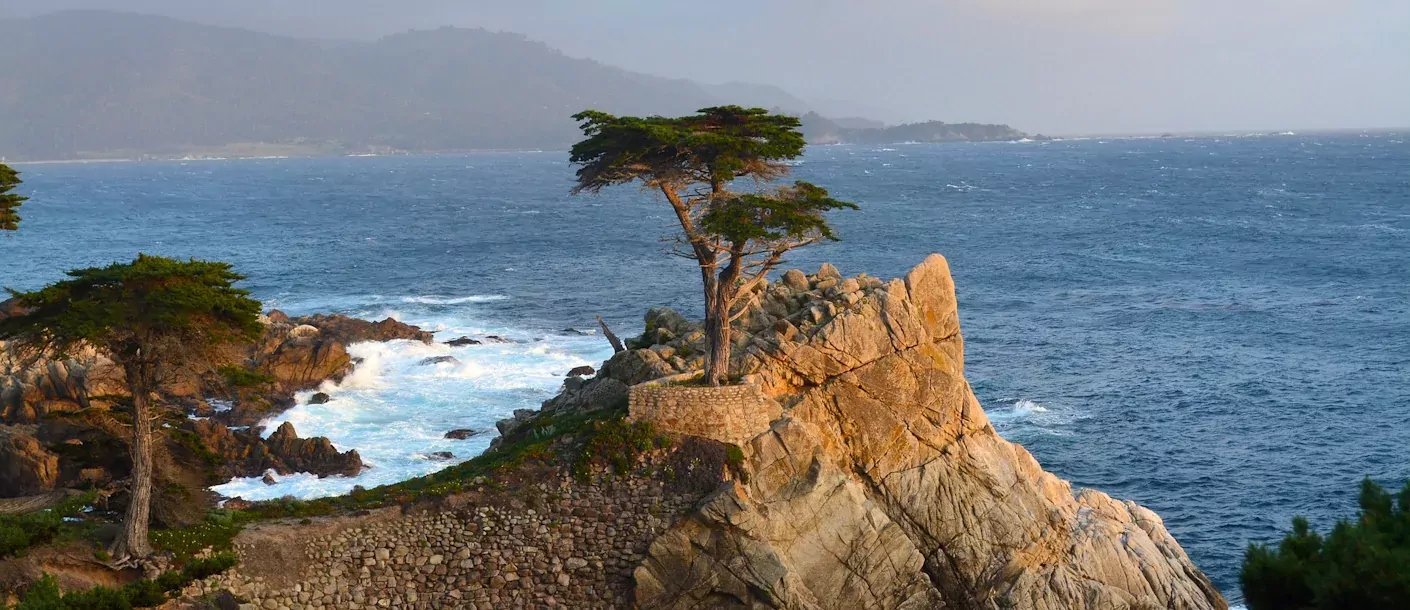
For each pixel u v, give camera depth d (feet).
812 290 138.72
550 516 115.55
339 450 200.54
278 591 107.55
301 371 240.12
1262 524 187.93
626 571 114.73
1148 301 380.78
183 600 102.58
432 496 116.06
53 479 165.17
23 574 101.30
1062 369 285.02
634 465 117.91
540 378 251.39
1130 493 202.90
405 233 641.81
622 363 138.82
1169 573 132.26
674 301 375.45
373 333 285.23
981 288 410.31
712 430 119.24
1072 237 567.59
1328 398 256.93
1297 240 536.01
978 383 272.31
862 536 117.19
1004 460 131.64
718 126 128.88
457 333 308.19
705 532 114.11
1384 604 65.57
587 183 128.36
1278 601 73.56
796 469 118.93
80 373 198.80
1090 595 124.88
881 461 126.72
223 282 110.73
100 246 577.02
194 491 117.50
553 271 456.86
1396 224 595.47
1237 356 296.92
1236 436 231.09
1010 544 126.72
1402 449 222.07
